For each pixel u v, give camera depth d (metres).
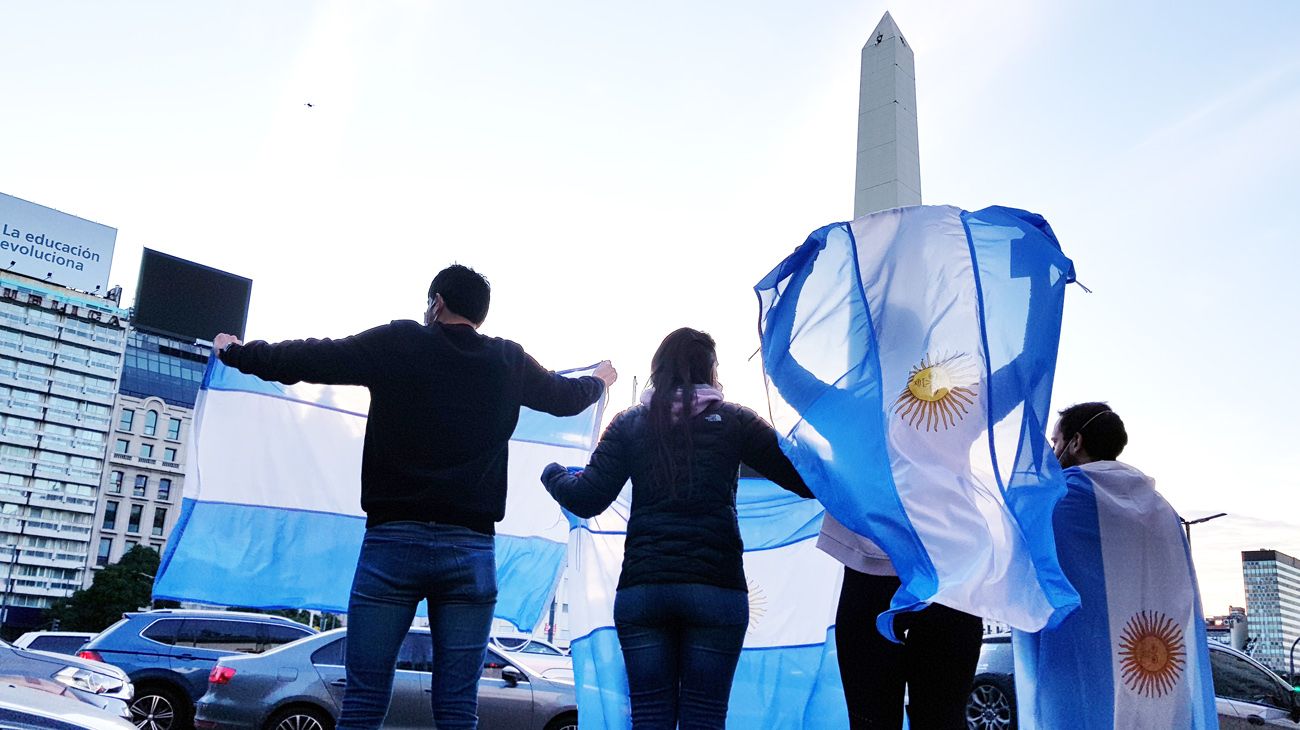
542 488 4.19
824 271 3.13
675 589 2.68
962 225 3.10
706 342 3.07
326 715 9.72
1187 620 3.28
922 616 2.77
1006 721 8.31
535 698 9.98
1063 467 3.67
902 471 2.82
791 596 3.94
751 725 3.83
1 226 94.62
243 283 107.88
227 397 3.93
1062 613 2.66
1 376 91.00
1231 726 9.02
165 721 11.24
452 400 2.92
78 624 71.12
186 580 3.72
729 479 2.84
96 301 98.19
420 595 2.84
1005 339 2.96
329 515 3.96
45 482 91.31
